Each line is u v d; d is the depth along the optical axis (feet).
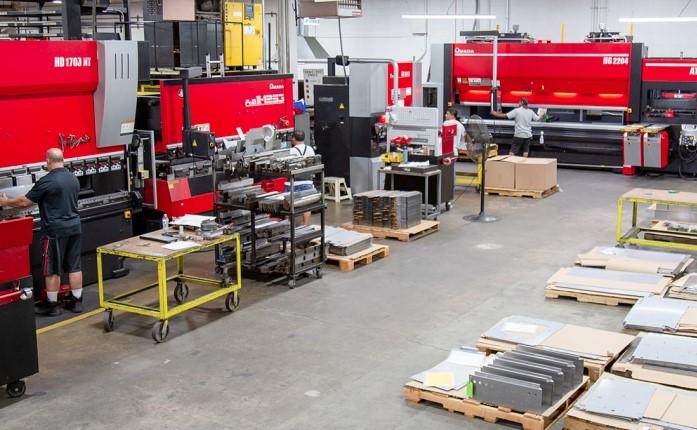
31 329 16.61
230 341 19.85
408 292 23.72
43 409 16.10
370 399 16.29
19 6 40.96
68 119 23.02
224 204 24.56
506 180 39.37
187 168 28.12
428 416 15.48
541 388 14.73
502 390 14.97
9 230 15.85
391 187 33.45
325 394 16.57
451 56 49.55
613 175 45.32
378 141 37.42
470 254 28.12
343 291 23.93
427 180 32.58
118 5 56.29
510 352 16.49
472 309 22.03
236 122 30.76
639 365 15.98
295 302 22.93
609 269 24.67
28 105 21.79
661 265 24.22
